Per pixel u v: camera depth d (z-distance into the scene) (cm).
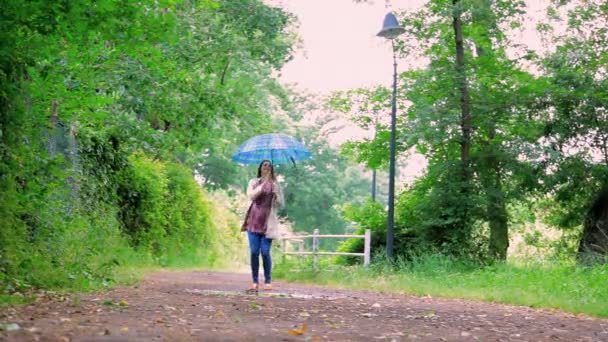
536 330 748
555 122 2119
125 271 1491
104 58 1447
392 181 1938
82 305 759
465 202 2083
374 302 1088
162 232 2473
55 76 1139
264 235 1212
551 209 2258
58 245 1126
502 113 2184
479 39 2261
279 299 1043
